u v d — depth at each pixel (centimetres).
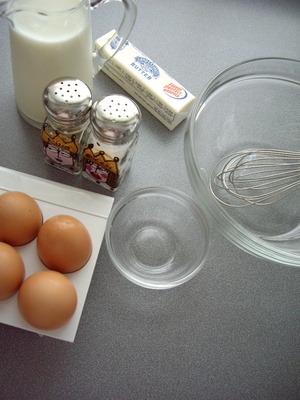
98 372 32
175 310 35
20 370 32
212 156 39
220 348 34
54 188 35
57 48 30
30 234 31
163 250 37
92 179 37
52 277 29
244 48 44
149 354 33
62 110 29
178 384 33
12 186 34
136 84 39
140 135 39
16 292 30
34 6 29
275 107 38
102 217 34
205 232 37
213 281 36
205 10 45
